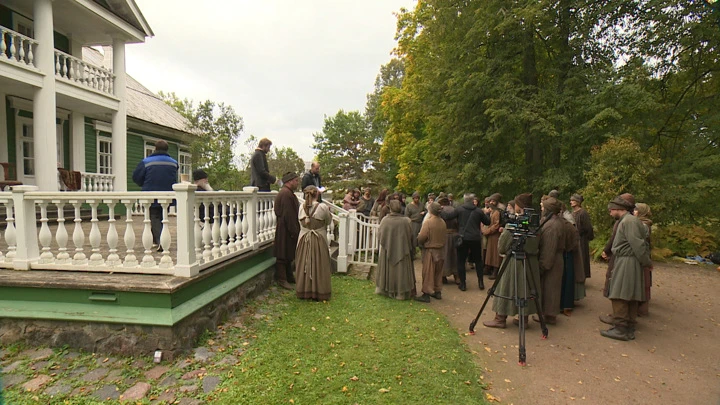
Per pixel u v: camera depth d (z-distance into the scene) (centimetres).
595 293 690
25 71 830
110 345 363
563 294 563
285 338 421
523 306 406
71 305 374
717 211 1121
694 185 1010
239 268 511
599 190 999
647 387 360
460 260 693
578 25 1259
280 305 535
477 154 1400
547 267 498
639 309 562
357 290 643
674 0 1032
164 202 401
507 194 1403
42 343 373
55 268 413
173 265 409
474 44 1362
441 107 1512
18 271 411
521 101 1219
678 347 455
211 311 427
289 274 654
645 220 557
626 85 1105
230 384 320
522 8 1198
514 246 448
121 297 367
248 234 562
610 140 1023
